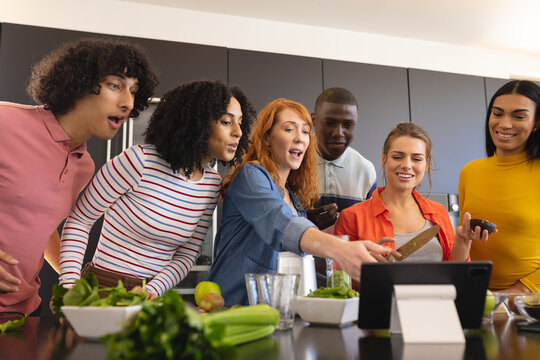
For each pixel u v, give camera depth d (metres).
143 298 0.73
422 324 0.70
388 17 3.11
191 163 1.22
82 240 1.21
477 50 3.55
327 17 3.10
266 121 1.45
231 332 0.66
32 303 1.33
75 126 1.25
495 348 0.65
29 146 1.20
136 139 2.54
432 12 3.05
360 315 0.75
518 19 3.13
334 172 2.70
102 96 1.20
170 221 1.24
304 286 1.06
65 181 1.28
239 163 1.43
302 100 2.87
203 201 1.30
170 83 2.69
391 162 1.69
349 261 0.86
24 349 0.65
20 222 1.20
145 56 1.29
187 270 1.32
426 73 3.13
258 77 2.83
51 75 1.21
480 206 1.67
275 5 2.95
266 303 0.81
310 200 1.64
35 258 1.26
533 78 3.66
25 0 2.74
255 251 1.24
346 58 3.25
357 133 2.91
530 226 1.57
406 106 3.05
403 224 1.68
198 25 2.99
